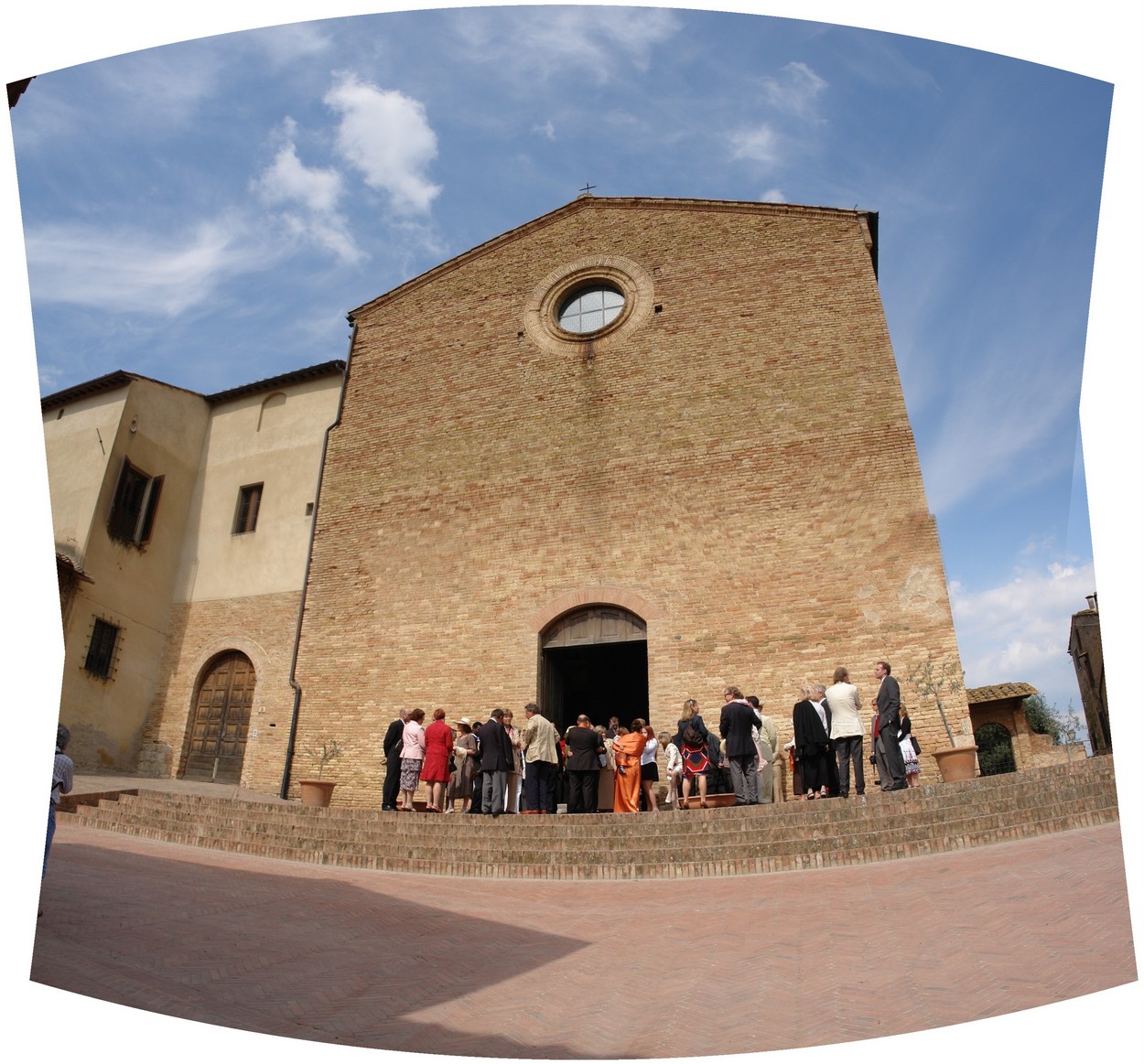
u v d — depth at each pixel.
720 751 12.49
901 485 14.48
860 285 16.33
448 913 7.50
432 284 19.94
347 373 19.84
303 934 6.43
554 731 12.48
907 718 11.99
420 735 12.82
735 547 15.05
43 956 5.20
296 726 16.86
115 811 12.19
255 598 19.59
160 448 20.77
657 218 18.45
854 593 14.11
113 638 19.06
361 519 18.14
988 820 9.12
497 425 17.78
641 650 20.41
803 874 8.72
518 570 16.33
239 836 11.13
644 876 9.38
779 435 15.55
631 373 17.12
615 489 16.28
